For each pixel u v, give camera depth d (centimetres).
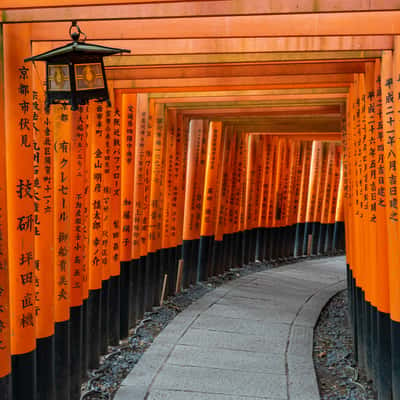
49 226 407
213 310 815
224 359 593
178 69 530
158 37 366
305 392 504
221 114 876
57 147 437
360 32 352
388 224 415
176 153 875
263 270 1199
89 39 372
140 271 751
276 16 356
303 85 588
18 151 347
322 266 1296
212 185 1029
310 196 1468
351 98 589
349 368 590
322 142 1468
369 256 518
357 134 568
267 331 711
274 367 571
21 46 342
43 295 406
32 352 372
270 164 1287
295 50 411
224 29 363
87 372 548
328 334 728
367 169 507
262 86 594
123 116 656
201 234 1029
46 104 315
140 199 720
